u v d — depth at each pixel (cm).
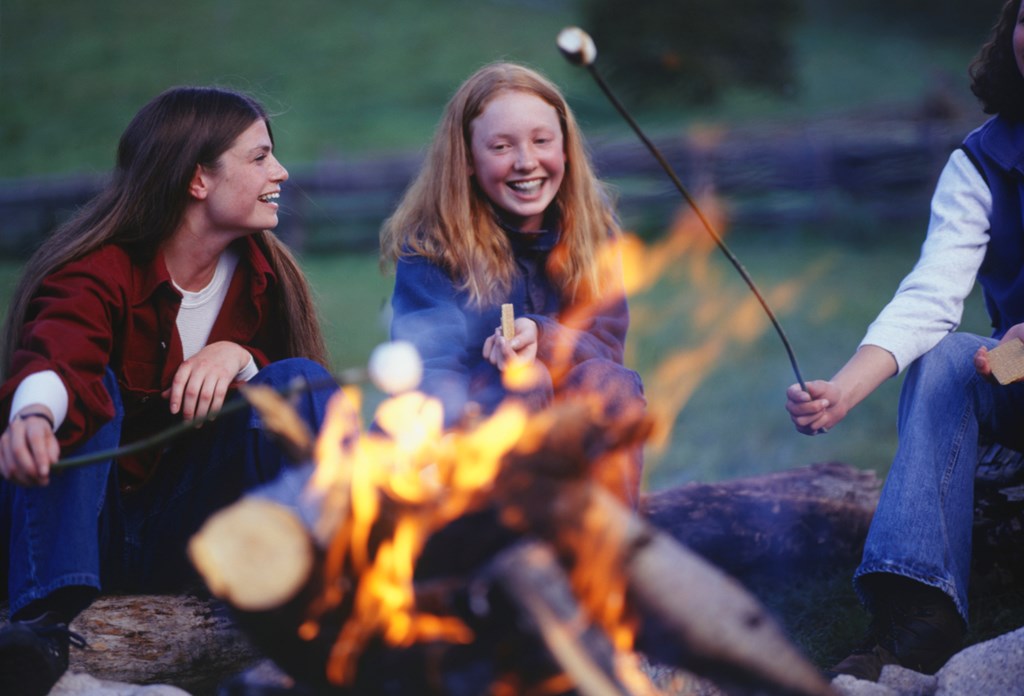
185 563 267
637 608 169
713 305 902
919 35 2673
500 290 300
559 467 173
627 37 1686
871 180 1245
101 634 249
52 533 225
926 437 255
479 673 172
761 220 1228
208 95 271
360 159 1303
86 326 246
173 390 258
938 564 243
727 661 166
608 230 315
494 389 270
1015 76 281
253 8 2405
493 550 171
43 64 2022
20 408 222
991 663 223
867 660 236
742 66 1714
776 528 326
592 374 262
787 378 668
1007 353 249
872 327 271
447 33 2300
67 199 1198
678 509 324
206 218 269
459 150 302
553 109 301
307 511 188
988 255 285
